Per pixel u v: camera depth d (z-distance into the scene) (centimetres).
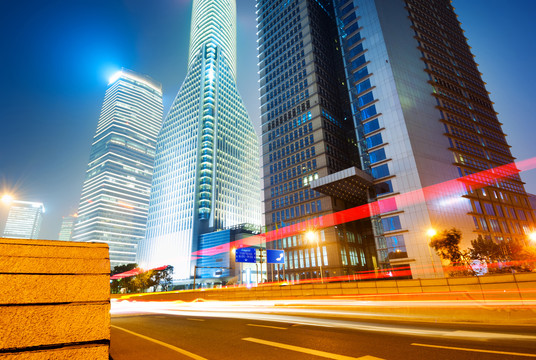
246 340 1041
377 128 6681
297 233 8481
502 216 7138
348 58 7781
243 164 18825
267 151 10169
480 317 1362
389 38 7188
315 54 9831
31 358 236
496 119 8988
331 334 1108
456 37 9744
